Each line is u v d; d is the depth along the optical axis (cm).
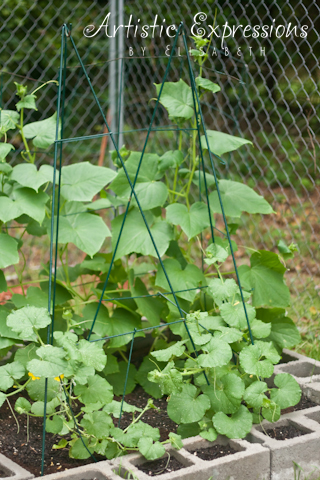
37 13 611
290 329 239
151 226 221
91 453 173
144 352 272
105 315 226
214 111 620
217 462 163
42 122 220
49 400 178
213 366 175
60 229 213
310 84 518
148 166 230
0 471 164
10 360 232
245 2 518
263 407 186
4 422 204
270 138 633
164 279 215
